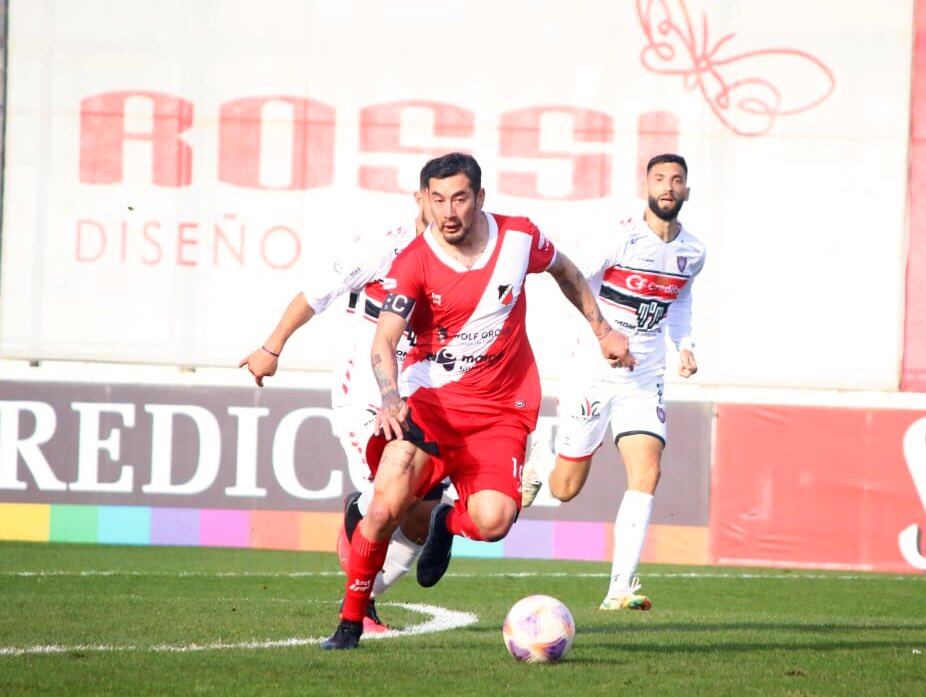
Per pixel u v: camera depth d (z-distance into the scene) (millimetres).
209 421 37375
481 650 18453
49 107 38375
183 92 38438
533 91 38375
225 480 37344
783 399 40375
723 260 38406
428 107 38406
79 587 29047
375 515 17516
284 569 34750
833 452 36906
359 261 21312
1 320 38438
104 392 37375
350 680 15672
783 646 19766
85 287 38531
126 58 38406
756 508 37000
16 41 38312
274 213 38469
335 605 24125
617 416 28375
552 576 34781
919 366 38219
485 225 17641
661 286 28359
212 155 38406
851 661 18188
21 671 16172
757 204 38281
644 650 18984
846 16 38250
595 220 38375
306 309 21438
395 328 17203
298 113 38438
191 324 38531
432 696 14820
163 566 34719
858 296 38312
